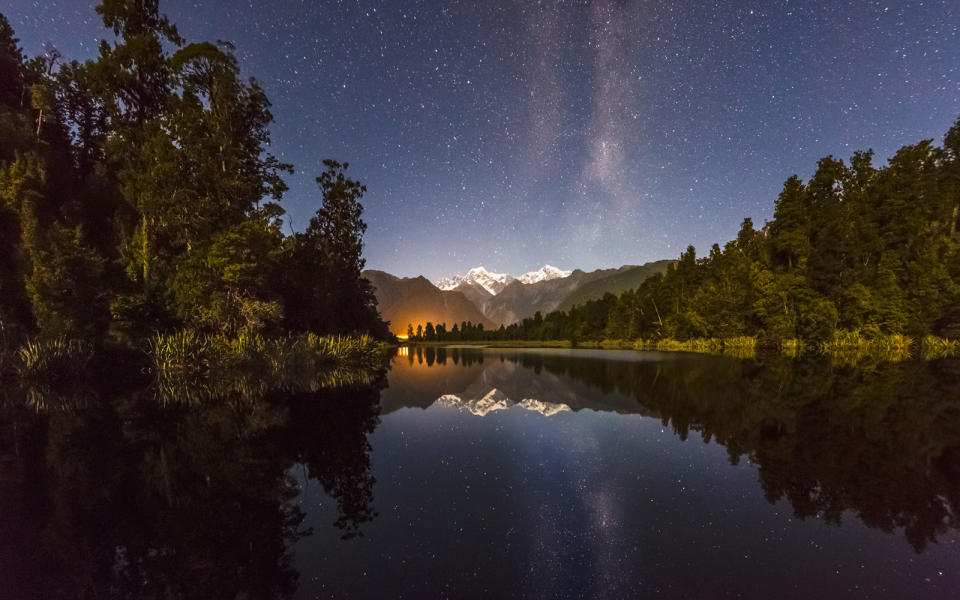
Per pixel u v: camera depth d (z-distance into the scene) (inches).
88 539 242.8
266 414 573.9
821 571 195.5
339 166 1790.1
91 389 756.6
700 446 418.0
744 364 1290.6
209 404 631.8
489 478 338.0
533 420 561.9
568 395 767.7
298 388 805.9
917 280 1642.5
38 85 1158.3
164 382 829.2
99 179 1212.5
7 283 973.8
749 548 218.4
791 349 1742.1
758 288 1868.8
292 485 327.3
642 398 716.7
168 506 288.4
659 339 2719.0
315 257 1633.9
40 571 209.9
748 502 279.9
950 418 519.8
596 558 211.0
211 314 964.0
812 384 826.2
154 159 1047.6
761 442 425.4
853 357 1451.8
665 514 264.1
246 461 385.4
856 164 1958.7
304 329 1441.9
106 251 1127.0
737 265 2161.7
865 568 197.8
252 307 987.3
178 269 1015.6
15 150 1032.2
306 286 1494.8
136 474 349.7
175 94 1135.6
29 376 814.5
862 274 1716.3
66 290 965.2
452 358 2176.4
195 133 1069.1
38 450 413.4
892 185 1800.0
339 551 223.1
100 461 382.3
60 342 891.4
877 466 346.6
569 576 194.7
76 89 1278.3
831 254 1786.4
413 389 860.6
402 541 233.6
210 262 959.0
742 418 538.3
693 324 2283.5
